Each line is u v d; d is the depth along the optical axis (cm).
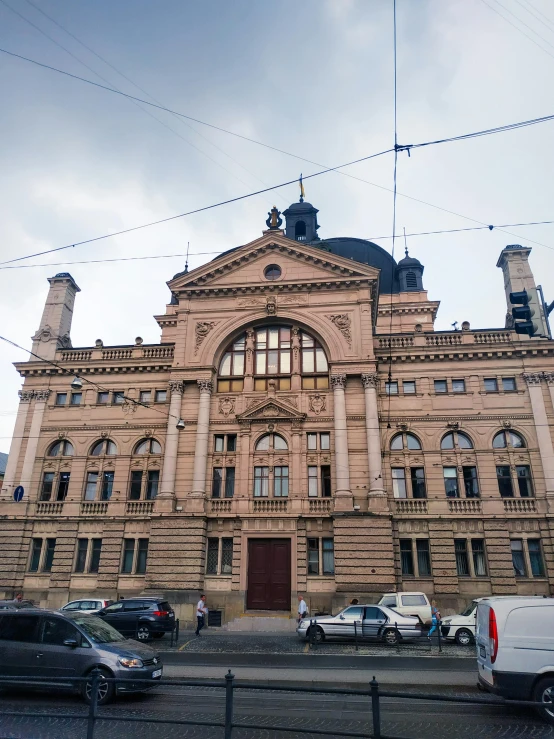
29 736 1044
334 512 3234
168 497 3419
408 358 3734
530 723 1177
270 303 3781
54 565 3566
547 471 3369
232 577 3253
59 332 4219
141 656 1435
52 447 3928
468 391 3622
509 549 3253
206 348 3769
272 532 3306
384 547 3142
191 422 3644
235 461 3534
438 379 3688
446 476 3497
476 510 3372
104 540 3569
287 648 2330
